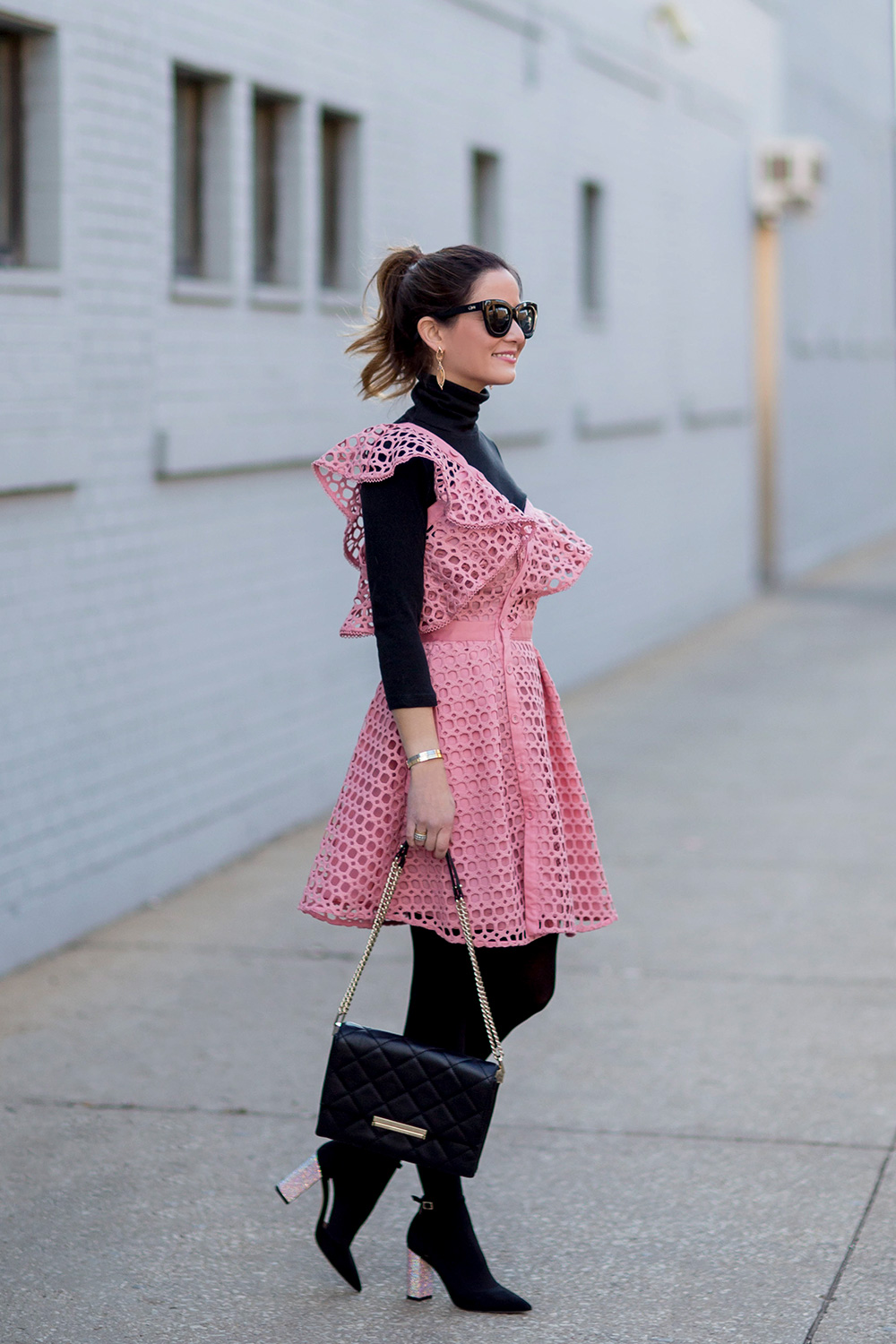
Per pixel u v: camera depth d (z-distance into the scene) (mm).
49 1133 3975
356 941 5645
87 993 5047
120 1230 3467
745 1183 3672
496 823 2896
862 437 22188
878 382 23453
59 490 5406
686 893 6262
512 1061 4484
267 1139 3945
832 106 20156
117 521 5770
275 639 7031
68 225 5414
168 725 6168
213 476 6445
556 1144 3902
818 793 8008
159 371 6012
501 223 9688
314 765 7461
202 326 6320
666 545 13281
